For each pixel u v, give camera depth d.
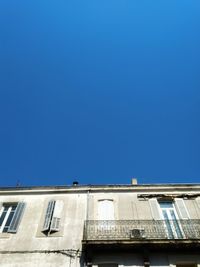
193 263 11.55
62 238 12.73
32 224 13.52
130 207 14.50
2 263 11.68
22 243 12.54
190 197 15.13
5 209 14.89
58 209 14.32
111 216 14.05
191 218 13.85
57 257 11.88
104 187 15.77
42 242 12.57
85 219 13.70
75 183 17.08
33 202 14.99
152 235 12.38
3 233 13.09
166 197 15.19
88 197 15.16
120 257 11.73
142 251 11.83
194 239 11.73
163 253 11.88
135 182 17.25
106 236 12.27
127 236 12.28
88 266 11.31
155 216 13.93
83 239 11.98
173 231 12.78
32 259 11.83
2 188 15.75
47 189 15.70
